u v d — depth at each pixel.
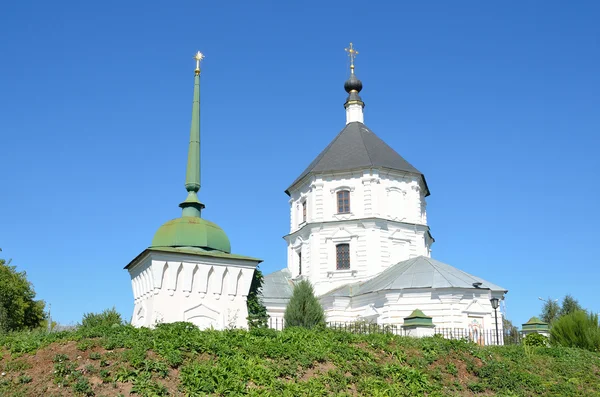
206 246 31.50
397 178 51.31
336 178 51.28
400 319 40.75
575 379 26.03
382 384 20.27
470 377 23.66
